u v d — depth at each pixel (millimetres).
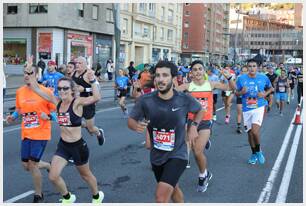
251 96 7727
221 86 6375
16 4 37531
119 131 11570
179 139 4301
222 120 14383
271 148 9492
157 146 4316
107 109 17047
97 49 41906
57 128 11656
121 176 6883
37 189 5520
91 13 40156
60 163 5082
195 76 6289
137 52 51906
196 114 4449
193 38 85938
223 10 107688
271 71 16312
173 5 60688
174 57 65625
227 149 9328
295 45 109688
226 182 6629
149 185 6391
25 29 37719
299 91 18797
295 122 13656
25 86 5621
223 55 108188
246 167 7645
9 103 16719
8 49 38562
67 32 37719
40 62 28641
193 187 6328
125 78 14727
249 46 106062
